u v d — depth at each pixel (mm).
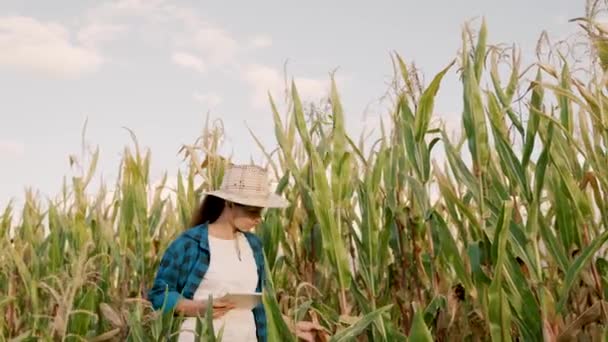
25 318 3818
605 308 2092
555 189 2447
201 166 4086
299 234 3596
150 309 2961
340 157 2951
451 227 3234
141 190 4129
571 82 2490
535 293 2359
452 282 3021
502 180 2691
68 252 4371
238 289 3006
